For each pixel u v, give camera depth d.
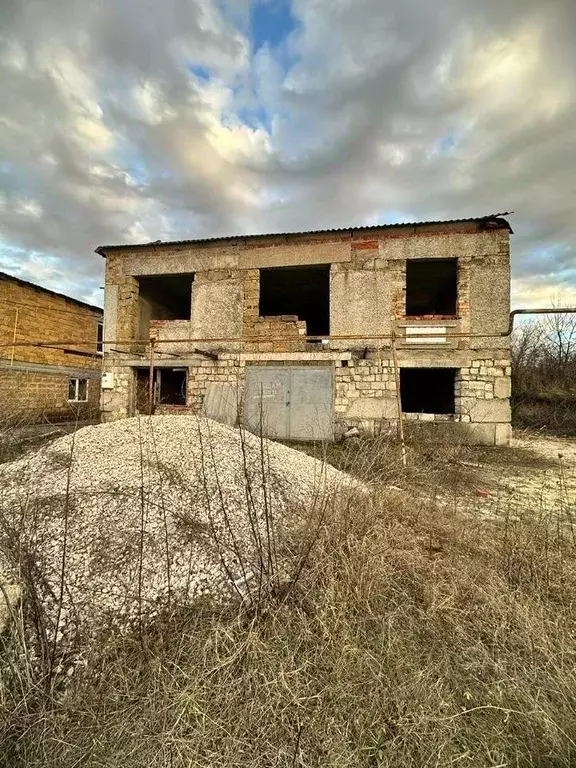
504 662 1.96
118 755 1.56
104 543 2.73
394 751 1.57
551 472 6.63
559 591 2.60
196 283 10.94
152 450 4.02
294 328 10.27
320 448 8.23
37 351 13.12
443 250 9.59
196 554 2.68
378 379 9.73
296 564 2.50
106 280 11.54
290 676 1.85
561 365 17.95
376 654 2.01
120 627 2.19
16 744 1.63
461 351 9.41
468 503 4.39
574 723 1.67
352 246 10.04
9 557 2.41
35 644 2.04
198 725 1.66
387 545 2.81
